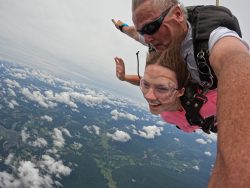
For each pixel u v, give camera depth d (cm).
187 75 77
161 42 80
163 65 75
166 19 75
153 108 84
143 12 76
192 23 73
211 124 81
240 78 34
